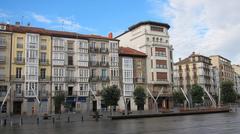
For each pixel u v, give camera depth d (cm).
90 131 2322
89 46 6438
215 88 11200
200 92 7706
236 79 14300
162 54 7512
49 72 5828
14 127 2956
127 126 2766
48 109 5675
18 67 5541
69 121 3769
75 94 6012
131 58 7006
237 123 2792
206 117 4050
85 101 6128
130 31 8075
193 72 10462
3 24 5562
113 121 3697
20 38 5644
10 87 4938
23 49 5628
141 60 7169
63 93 5538
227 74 12875
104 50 6594
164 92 7350
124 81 6769
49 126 3019
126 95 6725
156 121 3431
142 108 6900
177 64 11031
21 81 5503
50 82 5791
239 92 14312
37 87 5625
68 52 6109
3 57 5434
